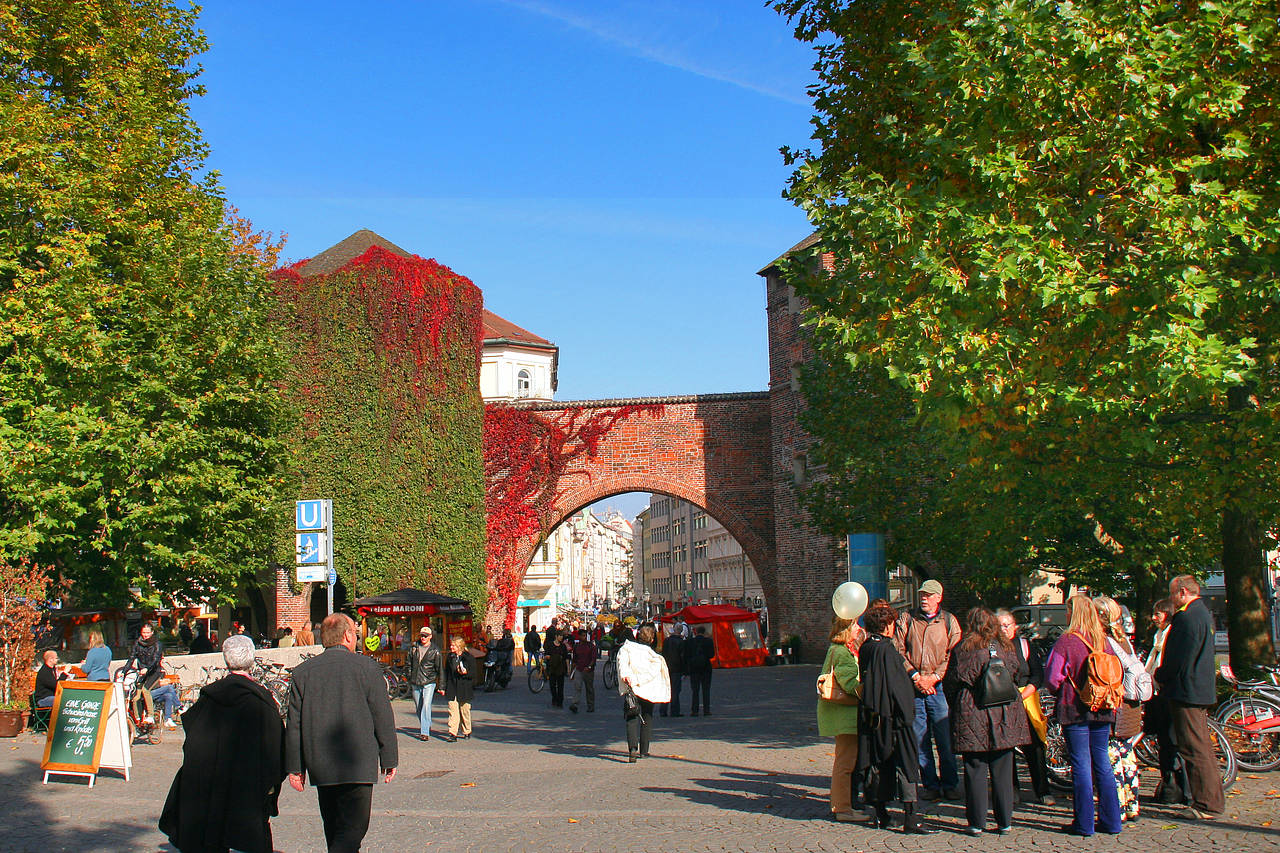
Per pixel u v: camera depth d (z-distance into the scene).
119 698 12.66
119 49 23.86
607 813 9.78
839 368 26.36
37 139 21.28
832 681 8.89
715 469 43.34
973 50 10.70
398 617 30.67
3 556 18.56
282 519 29.23
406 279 35.25
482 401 39.00
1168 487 15.25
